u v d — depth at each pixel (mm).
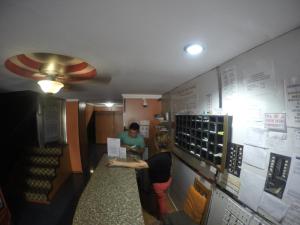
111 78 2268
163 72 1952
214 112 1765
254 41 1131
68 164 4285
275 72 1074
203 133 1958
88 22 908
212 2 740
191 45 1198
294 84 964
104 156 2287
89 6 771
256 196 1206
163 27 959
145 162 2062
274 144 1087
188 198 2047
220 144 1625
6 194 3221
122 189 1404
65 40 1123
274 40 1082
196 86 2193
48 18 867
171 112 3365
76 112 4484
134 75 2098
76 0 729
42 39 1104
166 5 762
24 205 3061
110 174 1699
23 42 1143
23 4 750
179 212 1870
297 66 947
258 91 1205
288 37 995
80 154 4535
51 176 3457
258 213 1189
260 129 1188
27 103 2895
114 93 3898
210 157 1791
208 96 1880
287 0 724
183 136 2619
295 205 950
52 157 3672
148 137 4113
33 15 838
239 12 814
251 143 1267
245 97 1331
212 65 1664
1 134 2930
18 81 2297
